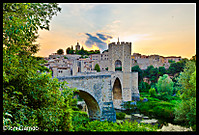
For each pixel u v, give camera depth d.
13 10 7.16
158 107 39.62
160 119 33.53
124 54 50.16
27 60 8.80
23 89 8.42
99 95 25.08
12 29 6.35
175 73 74.38
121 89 48.84
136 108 44.81
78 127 15.54
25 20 7.23
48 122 9.19
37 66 9.81
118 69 74.12
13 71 7.44
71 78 20.81
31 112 7.98
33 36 9.13
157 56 93.44
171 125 24.56
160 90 57.03
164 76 58.47
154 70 78.94
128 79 49.53
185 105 22.52
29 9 8.21
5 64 6.69
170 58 96.12
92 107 26.41
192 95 21.70
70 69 48.34
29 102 8.73
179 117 23.83
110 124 16.20
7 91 7.50
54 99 9.44
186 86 22.92
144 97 54.28
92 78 23.84
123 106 45.75
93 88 24.03
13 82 8.08
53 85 10.07
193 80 20.48
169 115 33.81
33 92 8.55
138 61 92.81
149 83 80.12
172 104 40.81
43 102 9.12
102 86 25.59
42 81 9.09
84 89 22.52
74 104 36.72
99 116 25.31
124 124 15.50
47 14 9.51
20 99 8.41
